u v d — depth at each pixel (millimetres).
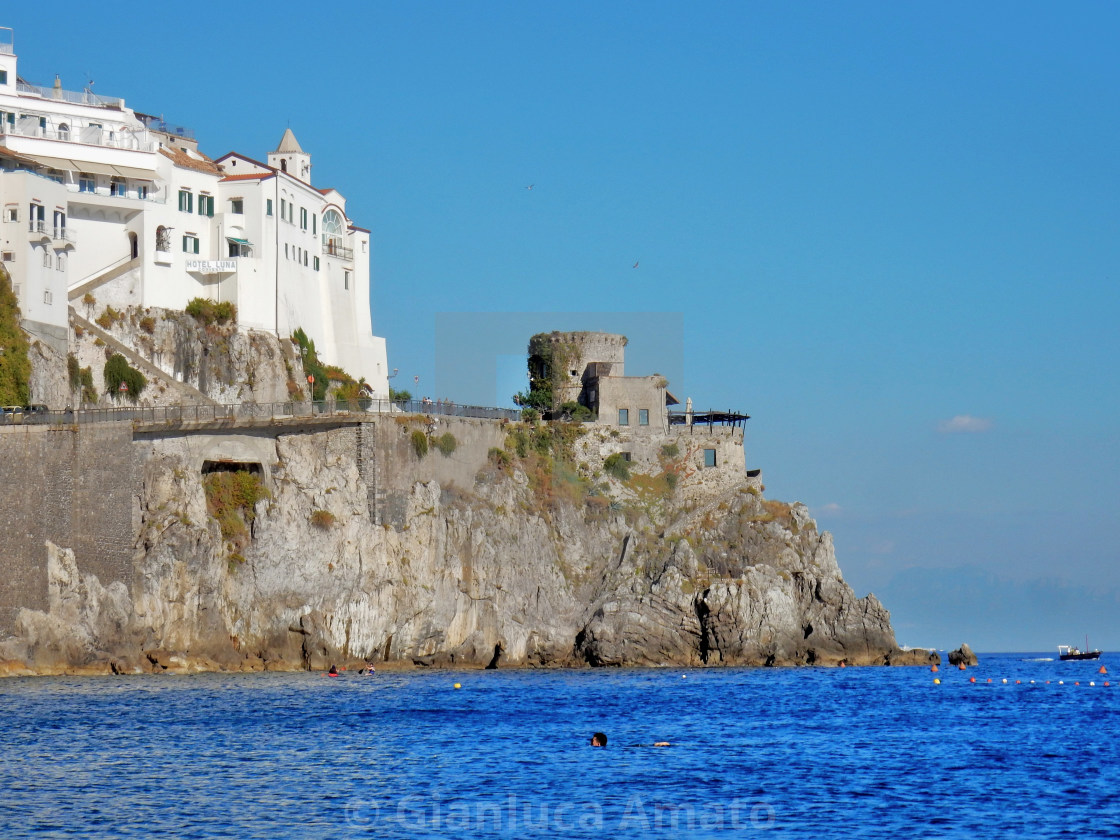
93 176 196750
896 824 81000
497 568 192125
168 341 195125
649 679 170625
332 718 120062
